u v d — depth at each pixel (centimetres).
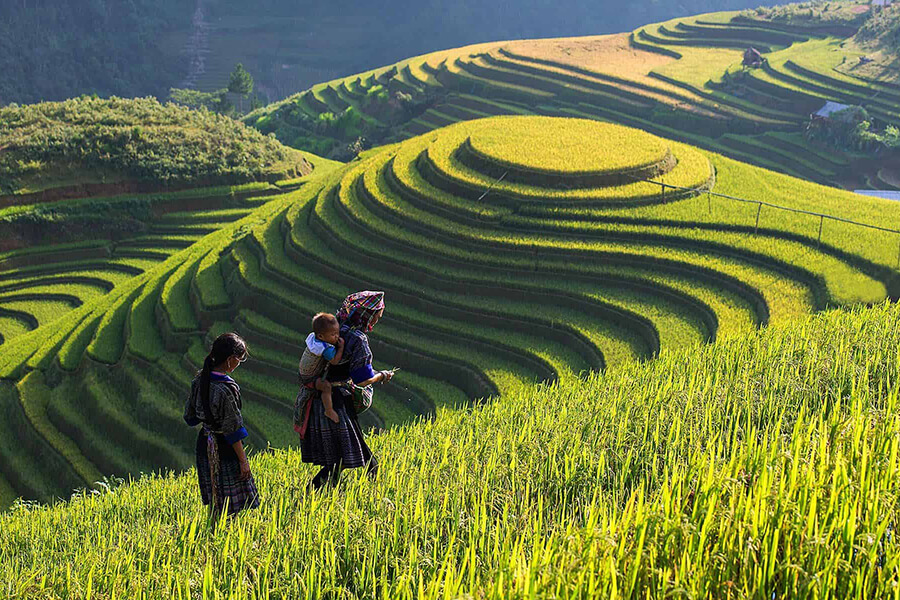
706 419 911
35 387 4412
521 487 789
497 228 4350
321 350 823
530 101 11544
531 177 4619
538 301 3869
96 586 718
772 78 10462
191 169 7731
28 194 7094
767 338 1559
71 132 7644
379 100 13050
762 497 505
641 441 871
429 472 936
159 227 7438
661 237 4022
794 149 9156
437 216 4528
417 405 3512
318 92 14500
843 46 11431
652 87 10969
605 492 757
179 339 4319
